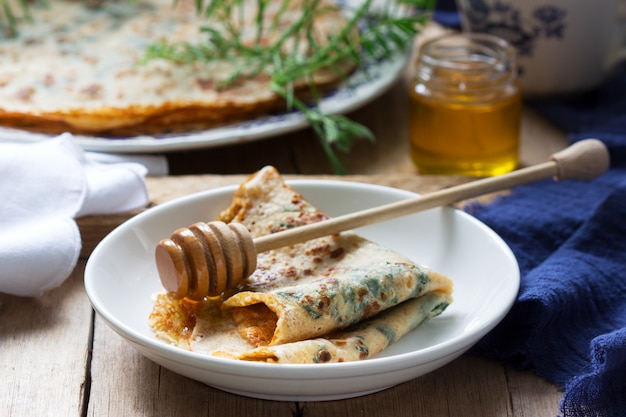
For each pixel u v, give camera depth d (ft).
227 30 2.87
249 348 1.98
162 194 2.42
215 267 2.03
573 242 2.29
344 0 3.17
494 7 2.80
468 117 2.55
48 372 2.06
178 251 2.01
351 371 1.88
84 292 2.24
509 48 2.59
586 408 1.97
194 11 3.11
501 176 2.27
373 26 2.97
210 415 1.99
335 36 2.85
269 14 3.08
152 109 2.61
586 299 2.15
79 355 2.09
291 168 2.68
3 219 2.25
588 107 2.89
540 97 2.90
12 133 2.57
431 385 2.05
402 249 2.25
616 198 2.31
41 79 2.75
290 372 1.87
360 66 2.77
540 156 2.71
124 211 2.35
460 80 2.55
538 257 2.32
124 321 2.07
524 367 2.08
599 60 2.83
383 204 2.31
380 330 2.02
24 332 2.14
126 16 3.07
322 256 2.13
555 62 2.81
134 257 2.18
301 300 1.98
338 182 2.32
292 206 2.20
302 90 2.75
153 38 2.95
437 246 2.23
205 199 2.26
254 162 2.69
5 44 2.91
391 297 2.03
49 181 2.29
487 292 2.12
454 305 2.14
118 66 2.81
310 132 2.81
